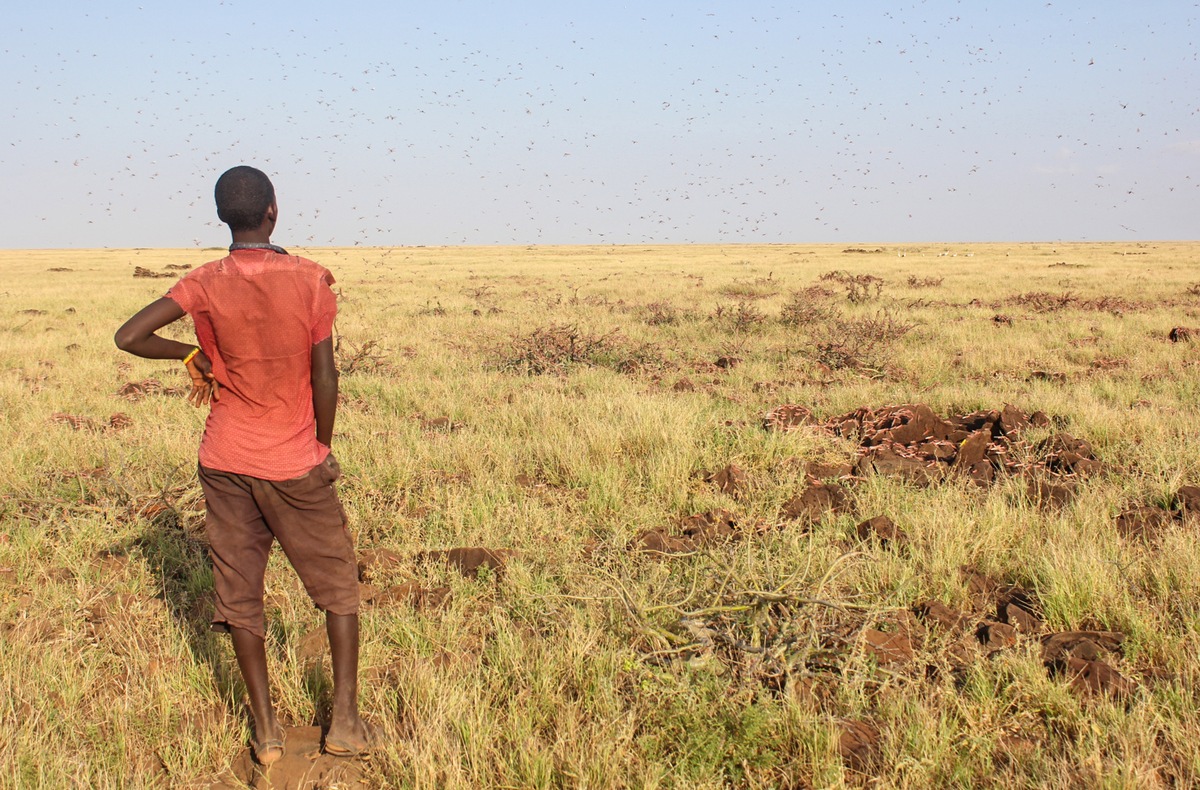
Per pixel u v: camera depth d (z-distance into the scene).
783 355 13.05
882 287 26.73
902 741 3.02
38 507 5.69
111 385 10.71
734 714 3.15
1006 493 5.73
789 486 5.93
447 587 4.50
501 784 2.90
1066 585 4.08
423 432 7.77
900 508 5.45
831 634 3.61
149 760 3.09
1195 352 13.00
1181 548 4.40
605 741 2.99
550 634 3.83
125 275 38.44
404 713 3.31
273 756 3.04
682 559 4.61
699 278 34.03
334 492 3.06
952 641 3.77
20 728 3.13
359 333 15.98
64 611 4.22
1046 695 3.29
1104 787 2.71
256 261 2.85
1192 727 3.00
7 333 16.08
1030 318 17.50
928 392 9.66
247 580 3.02
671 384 10.80
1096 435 7.28
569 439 6.79
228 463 2.92
